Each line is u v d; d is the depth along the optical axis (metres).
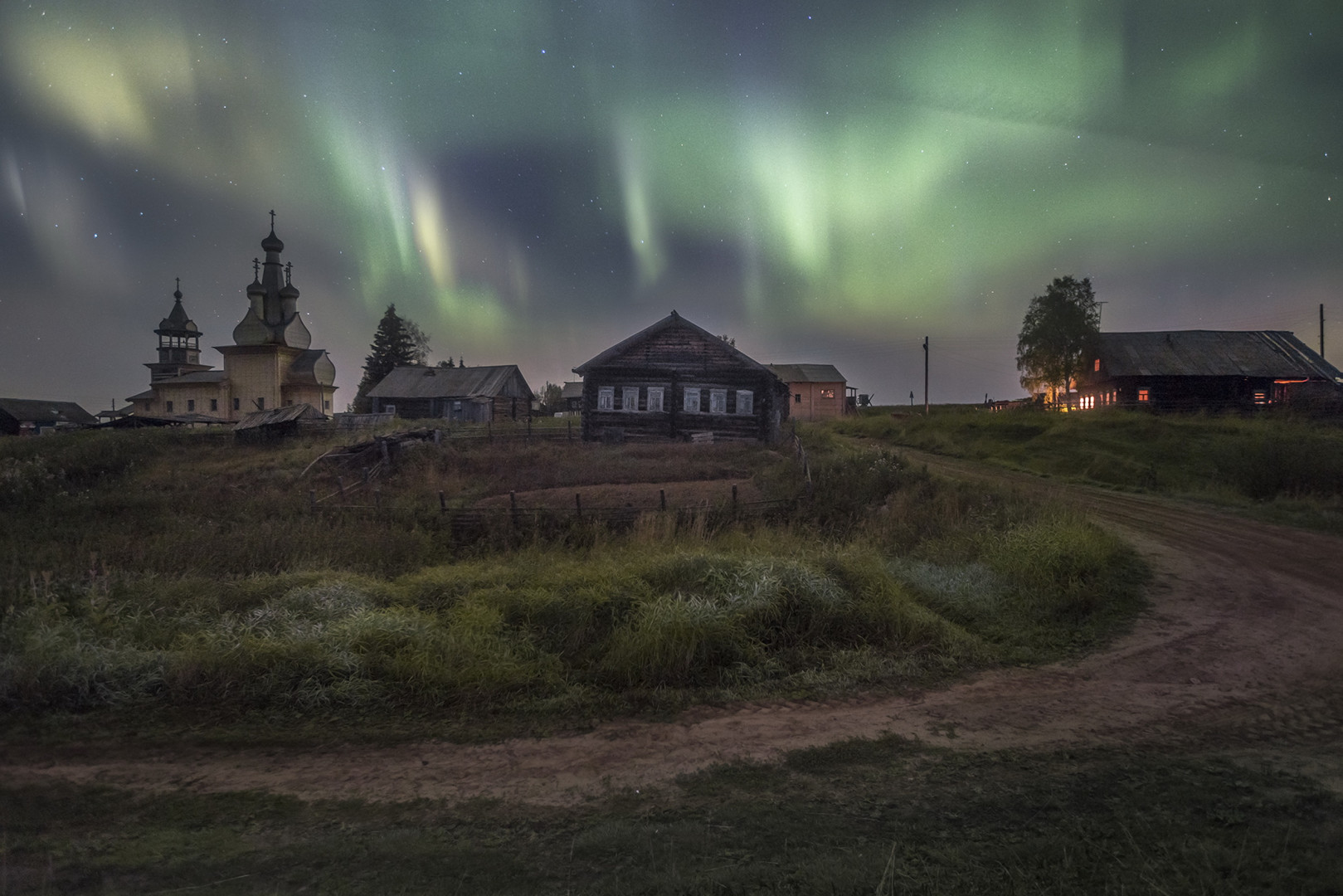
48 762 5.27
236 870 3.77
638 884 3.56
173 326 82.75
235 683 6.65
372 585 9.38
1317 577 11.22
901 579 10.21
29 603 8.66
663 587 8.87
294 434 39.31
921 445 37.72
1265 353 43.03
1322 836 3.99
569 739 5.69
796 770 5.04
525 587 9.11
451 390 61.97
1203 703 6.29
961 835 4.08
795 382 70.25
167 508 18.28
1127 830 4.10
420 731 5.86
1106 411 36.16
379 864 3.82
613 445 31.92
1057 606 9.30
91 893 3.54
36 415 74.75
